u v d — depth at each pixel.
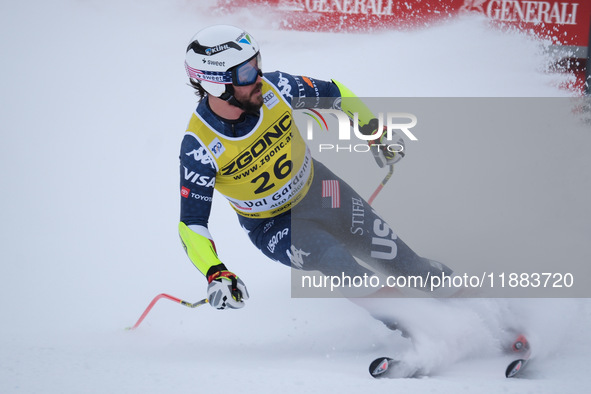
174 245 18.89
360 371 9.96
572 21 31.91
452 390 8.72
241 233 19.75
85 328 13.09
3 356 10.75
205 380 9.34
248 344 11.88
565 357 10.24
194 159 10.55
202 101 10.80
